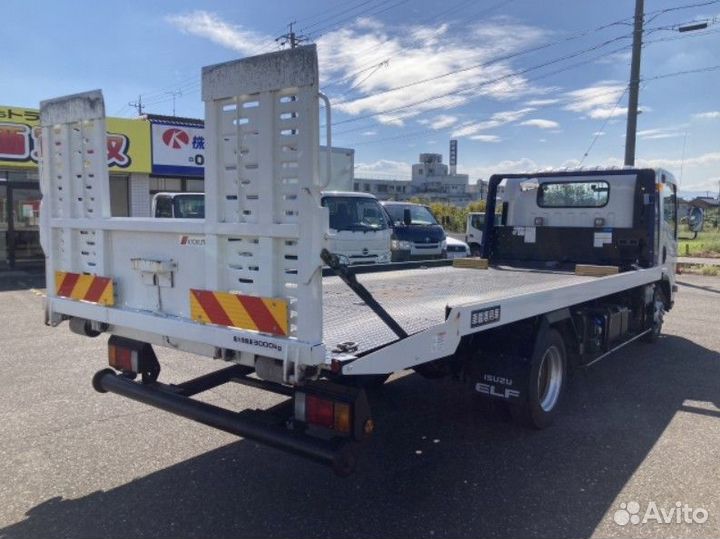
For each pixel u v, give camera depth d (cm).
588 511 354
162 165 1789
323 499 370
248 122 298
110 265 387
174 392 383
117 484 388
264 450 445
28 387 595
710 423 505
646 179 714
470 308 367
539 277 677
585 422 508
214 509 357
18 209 1670
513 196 826
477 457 434
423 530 334
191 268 338
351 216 1174
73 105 383
